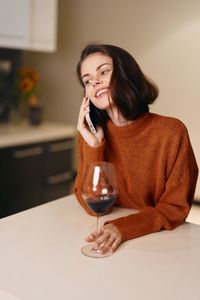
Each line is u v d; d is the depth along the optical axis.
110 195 1.19
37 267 1.07
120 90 1.39
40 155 3.18
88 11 3.22
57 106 3.64
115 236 1.23
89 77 1.43
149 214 1.35
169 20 2.76
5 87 3.38
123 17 3.00
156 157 1.46
